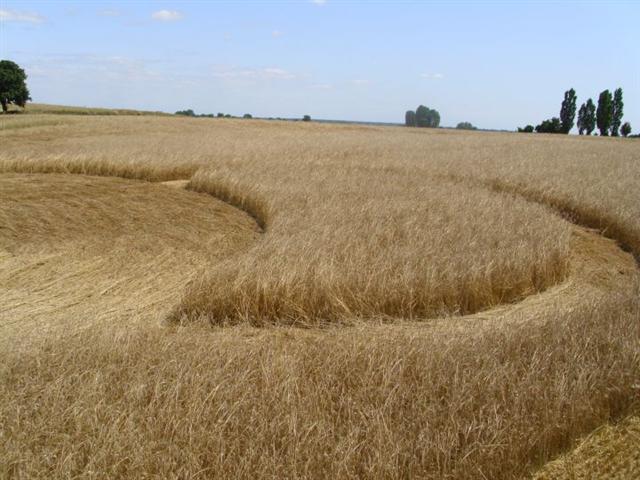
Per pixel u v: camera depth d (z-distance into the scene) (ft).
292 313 24.07
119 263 32.04
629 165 74.49
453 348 17.66
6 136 104.94
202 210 43.09
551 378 15.92
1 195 42.22
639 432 15.37
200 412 13.52
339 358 16.94
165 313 24.99
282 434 13.25
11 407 13.69
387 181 53.62
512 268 28.25
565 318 20.53
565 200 49.29
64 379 15.06
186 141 88.99
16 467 12.06
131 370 15.55
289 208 39.96
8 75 211.82
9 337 19.58
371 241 30.76
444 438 13.07
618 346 18.04
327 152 78.54
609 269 34.40
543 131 271.28
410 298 24.80
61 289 28.04
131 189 47.73
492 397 14.88
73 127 126.31
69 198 43.04
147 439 12.80
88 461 12.33
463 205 42.04
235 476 11.94
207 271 27.14
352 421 13.97
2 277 29.27
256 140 95.61
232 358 16.58
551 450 14.35
